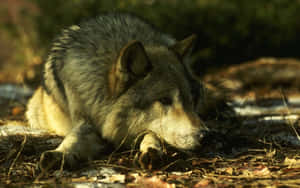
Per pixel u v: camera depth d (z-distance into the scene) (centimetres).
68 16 2591
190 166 698
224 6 2642
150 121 715
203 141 702
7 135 877
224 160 749
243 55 2805
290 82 2227
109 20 870
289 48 2994
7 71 3102
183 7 2605
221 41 2639
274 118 1180
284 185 584
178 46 812
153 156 660
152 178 614
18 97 1789
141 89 716
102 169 678
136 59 707
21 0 3372
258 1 2752
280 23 2698
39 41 2903
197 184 601
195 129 700
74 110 807
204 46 2681
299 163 711
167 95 713
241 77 2212
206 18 2622
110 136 750
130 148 759
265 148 839
